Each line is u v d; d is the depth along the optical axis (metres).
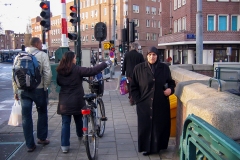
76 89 5.14
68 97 5.10
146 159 4.74
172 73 8.33
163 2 41.75
